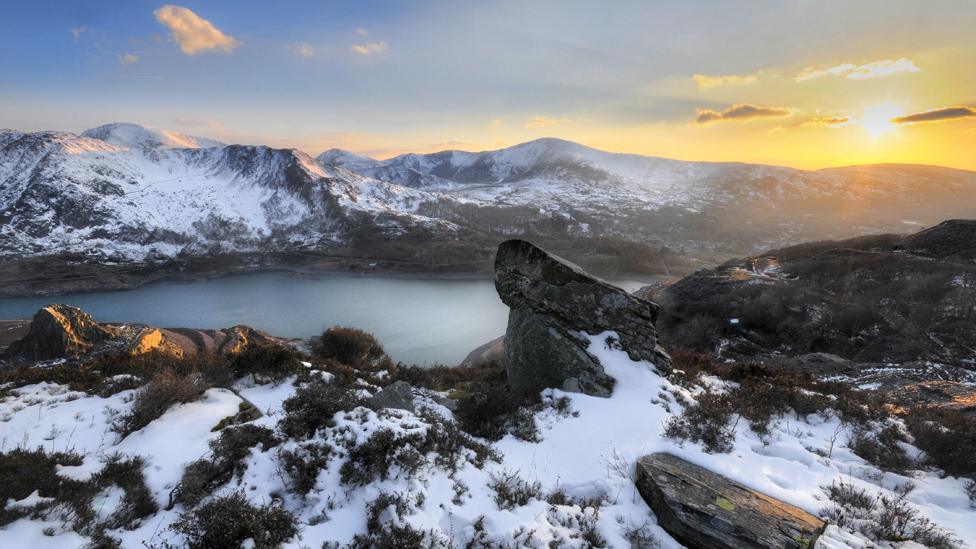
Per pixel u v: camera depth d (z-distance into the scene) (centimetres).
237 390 1114
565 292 1385
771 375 1443
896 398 1524
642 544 613
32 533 517
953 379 2014
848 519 640
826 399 1106
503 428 1000
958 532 634
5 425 828
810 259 6556
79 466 681
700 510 628
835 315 4488
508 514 635
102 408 929
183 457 744
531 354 1312
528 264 1459
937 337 3788
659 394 1134
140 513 600
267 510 581
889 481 764
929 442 880
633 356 1305
